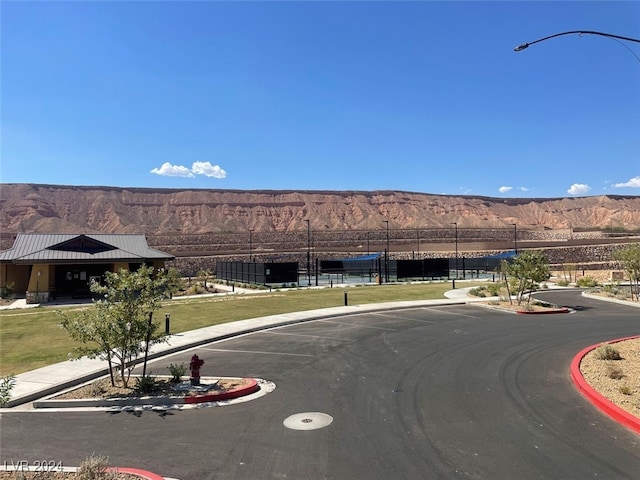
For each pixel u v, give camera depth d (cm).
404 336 1706
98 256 3831
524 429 779
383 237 13112
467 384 1059
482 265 6644
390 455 686
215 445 737
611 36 923
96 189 17425
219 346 1616
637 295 2894
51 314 2603
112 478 605
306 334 1808
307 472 635
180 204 17712
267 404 945
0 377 1156
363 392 1012
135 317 1077
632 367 1151
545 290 3616
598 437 740
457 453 688
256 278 4806
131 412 916
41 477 625
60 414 916
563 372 1150
